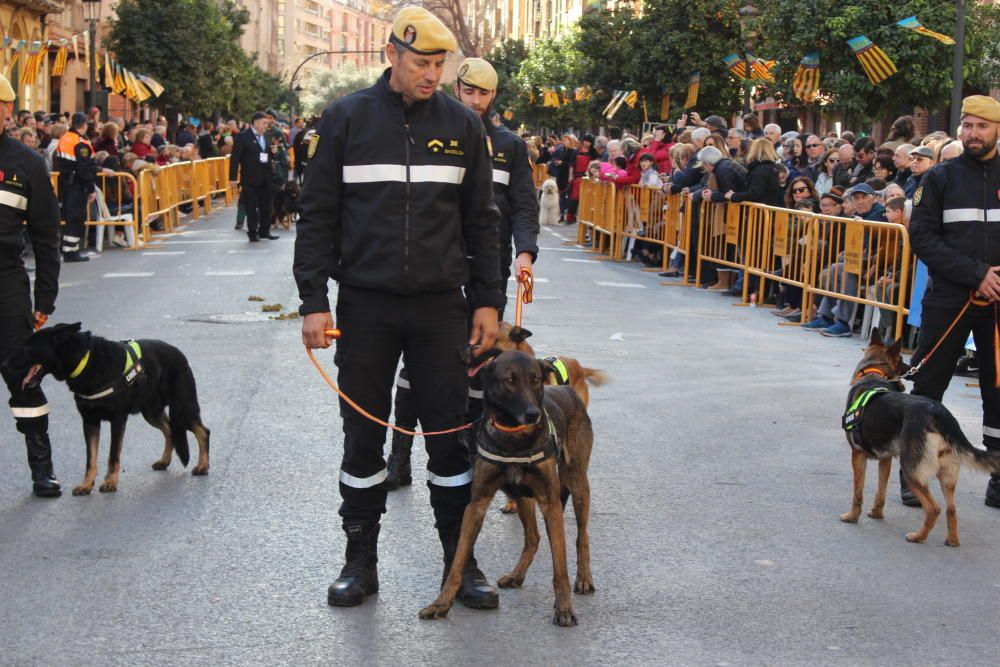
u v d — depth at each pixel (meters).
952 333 6.53
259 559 5.34
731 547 5.64
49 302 6.61
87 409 6.28
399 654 4.31
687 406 8.70
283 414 8.16
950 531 5.75
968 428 8.25
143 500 6.25
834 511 6.31
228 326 11.79
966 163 6.47
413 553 5.48
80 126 17.89
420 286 4.64
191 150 27.12
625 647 4.41
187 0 45.56
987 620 4.76
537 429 4.48
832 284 12.14
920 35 17.86
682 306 14.09
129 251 19.25
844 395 9.17
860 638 4.54
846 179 13.65
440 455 4.87
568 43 43.47
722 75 26.02
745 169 14.77
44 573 5.12
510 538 5.79
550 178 27.75
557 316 12.91
